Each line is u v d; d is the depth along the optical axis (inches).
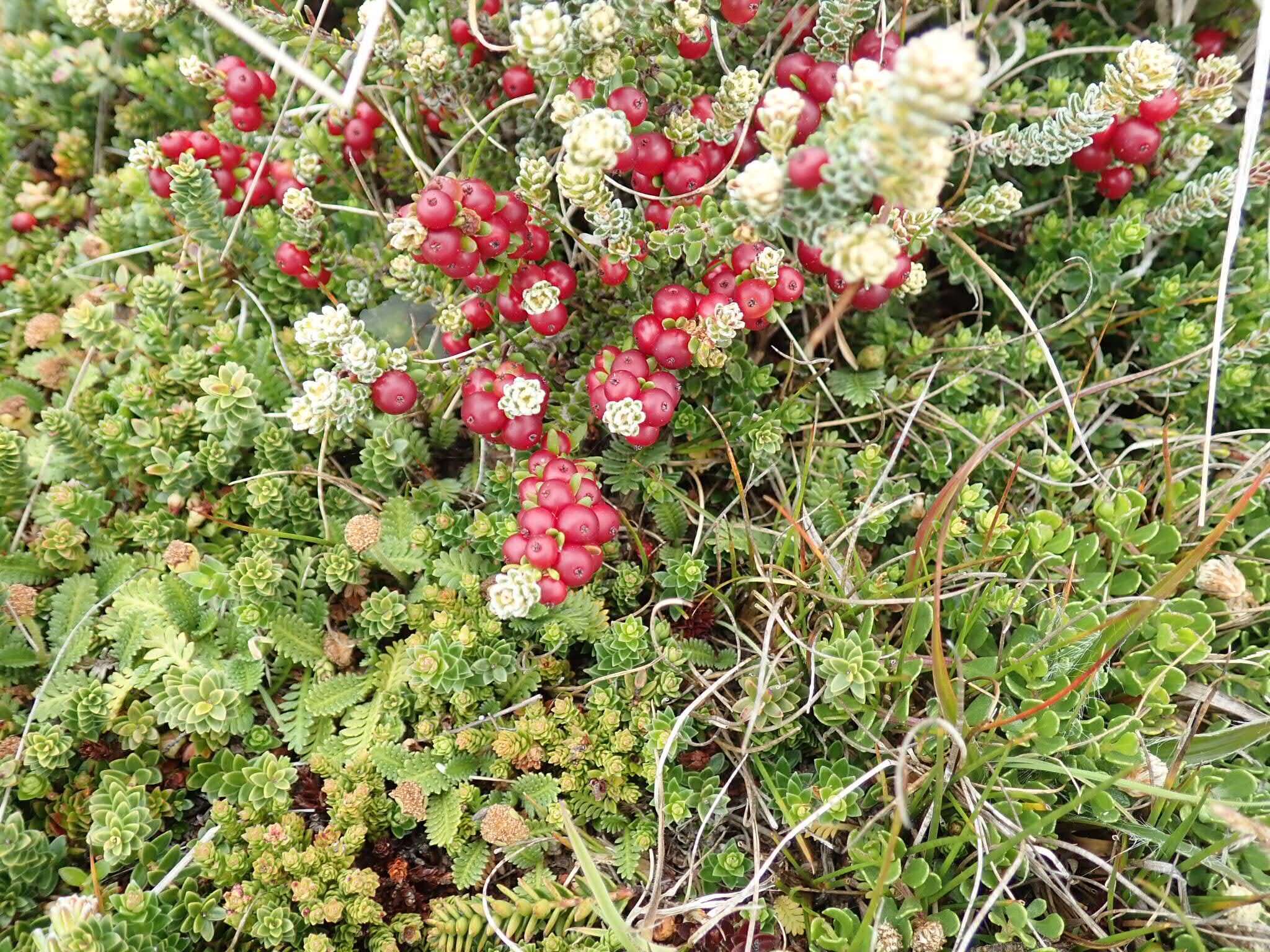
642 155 5.9
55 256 7.4
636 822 5.9
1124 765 5.6
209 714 6.0
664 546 6.8
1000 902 5.5
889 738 6.0
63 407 7.0
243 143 7.4
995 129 7.3
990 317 7.6
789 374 6.9
